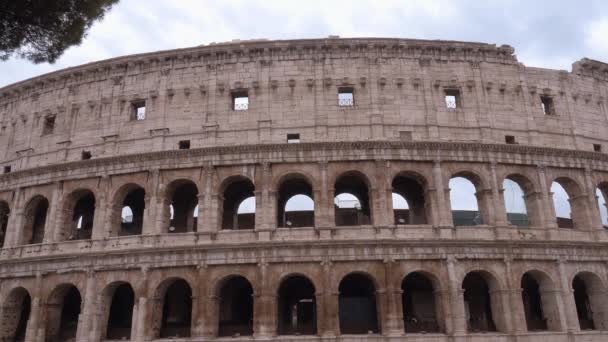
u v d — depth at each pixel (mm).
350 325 59125
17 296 62750
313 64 64750
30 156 68625
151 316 55375
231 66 65688
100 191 62281
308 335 54500
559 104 67312
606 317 58188
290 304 64750
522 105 65375
